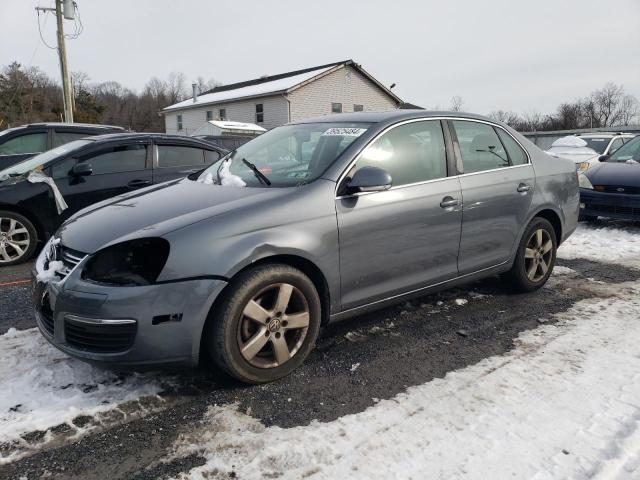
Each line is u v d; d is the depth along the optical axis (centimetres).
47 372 299
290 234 284
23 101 5106
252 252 270
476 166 389
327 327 372
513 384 285
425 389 282
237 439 238
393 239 329
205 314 261
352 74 3000
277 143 385
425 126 368
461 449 227
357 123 358
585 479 206
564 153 1157
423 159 357
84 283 259
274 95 2834
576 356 319
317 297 300
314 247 292
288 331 297
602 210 732
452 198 360
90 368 304
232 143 1259
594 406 260
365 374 301
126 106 7681
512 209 405
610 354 321
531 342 342
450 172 368
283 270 283
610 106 5109
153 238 262
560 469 212
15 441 235
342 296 314
